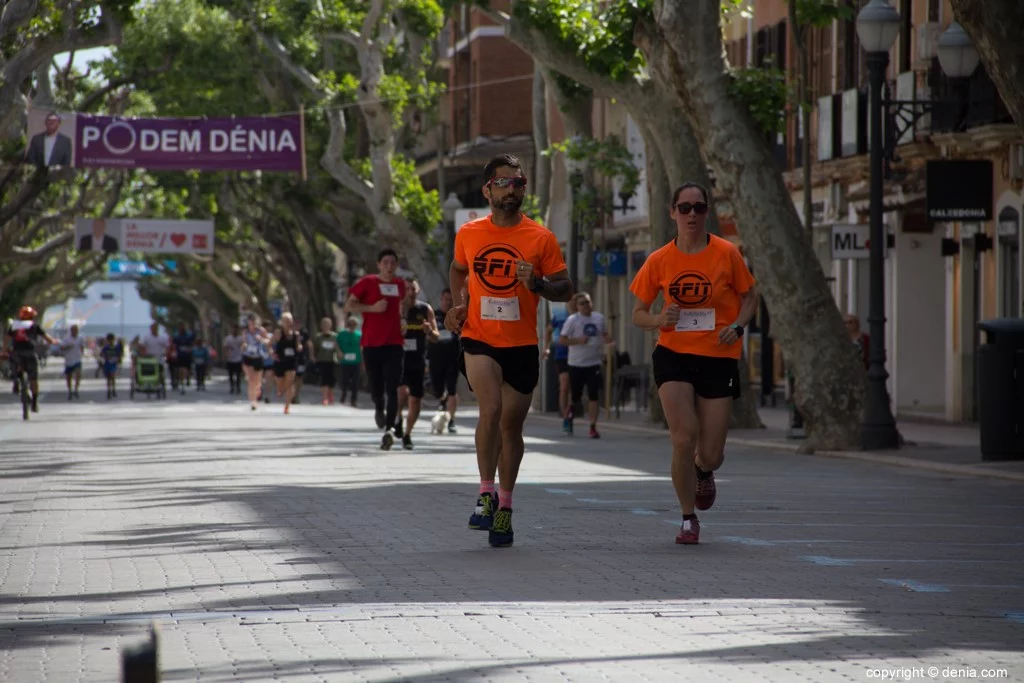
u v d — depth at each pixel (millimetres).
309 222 156375
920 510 36656
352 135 146875
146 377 132750
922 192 85312
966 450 57312
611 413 94125
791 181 104562
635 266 134125
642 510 35469
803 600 22484
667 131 71812
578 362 69250
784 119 59719
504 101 159875
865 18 58031
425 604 21969
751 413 74875
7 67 77438
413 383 58125
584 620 20719
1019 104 36125
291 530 31344
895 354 91375
